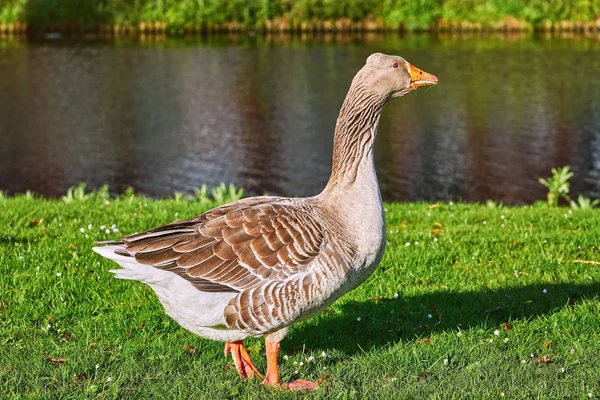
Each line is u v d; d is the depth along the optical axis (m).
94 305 7.07
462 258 8.53
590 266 8.23
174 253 5.17
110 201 12.37
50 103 29.06
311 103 29.02
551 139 23.69
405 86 5.67
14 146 23.53
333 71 34.84
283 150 23.17
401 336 6.58
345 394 5.29
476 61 36.97
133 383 5.54
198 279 5.16
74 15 47.19
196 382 5.51
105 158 22.41
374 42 43.94
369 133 5.58
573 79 32.50
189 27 48.16
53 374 5.57
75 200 12.13
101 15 47.50
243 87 31.91
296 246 5.19
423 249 8.80
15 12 45.28
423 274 8.05
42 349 6.06
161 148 23.47
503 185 19.42
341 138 5.61
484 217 10.78
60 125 26.08
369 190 5.52
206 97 30.28
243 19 48.84
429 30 48.91
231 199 12.26
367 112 5.57
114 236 8.98
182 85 32.34
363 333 6.71
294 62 37.28
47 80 32.91
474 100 29.33
